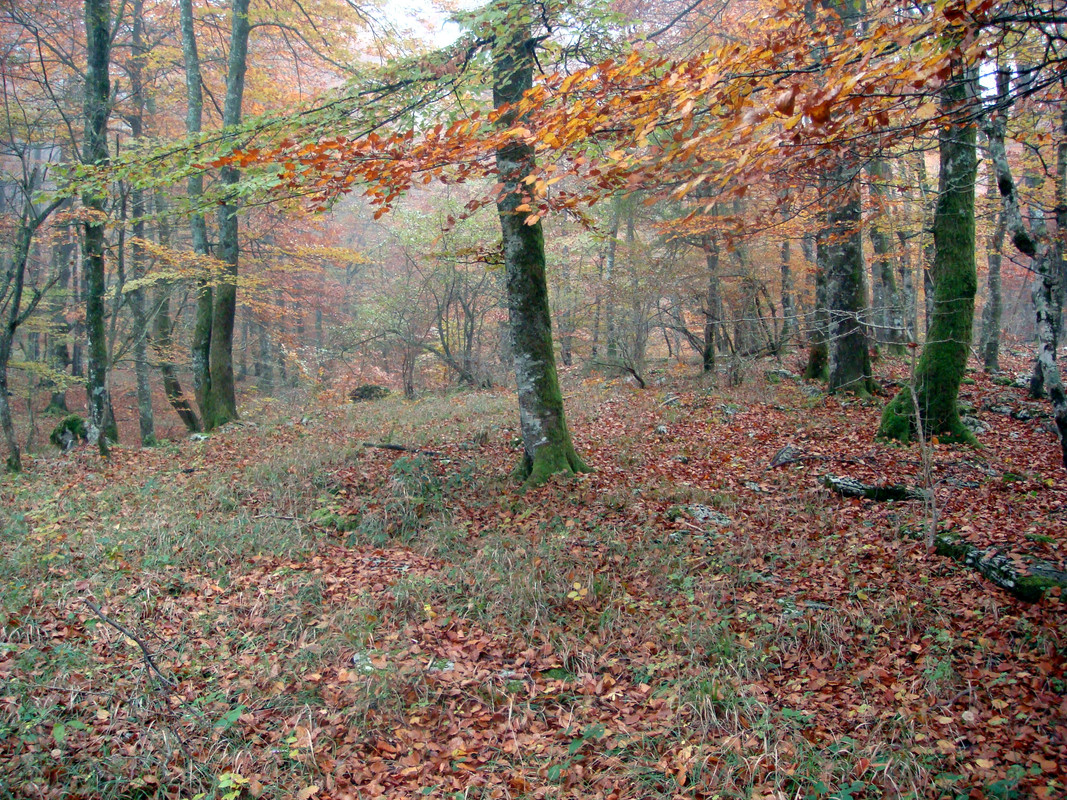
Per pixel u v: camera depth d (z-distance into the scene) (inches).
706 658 171.3
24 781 122.8
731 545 231.0
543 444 313.0
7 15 411.8
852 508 265.6
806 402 467.2
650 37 309.4
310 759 135.0
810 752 134.1
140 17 624.1
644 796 126.1
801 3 148.9
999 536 217.3
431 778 132.2
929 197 408.5
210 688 158.4
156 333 668.7
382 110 264.8
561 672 171.9
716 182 128.8
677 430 418.0
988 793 118.3
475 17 235.5
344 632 183.8
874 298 686.5
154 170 258.2
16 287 360.2
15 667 157.6
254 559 235.8
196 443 453.4
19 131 448.8
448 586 212.5
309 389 735.7
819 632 175.5
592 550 234.8
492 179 415.2
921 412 362.0
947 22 111.0
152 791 128.5
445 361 737.0
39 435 627.5
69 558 229.5
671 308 604.7
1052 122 333.7
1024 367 602.5
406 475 312.5
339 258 634.2
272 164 248.2
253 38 621.9
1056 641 159.0
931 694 148.7
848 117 132.3
